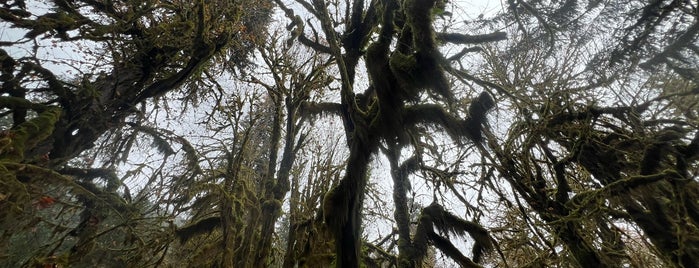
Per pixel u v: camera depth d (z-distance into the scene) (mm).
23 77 7586
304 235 8508
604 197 8633
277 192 10016
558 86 10555
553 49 11320
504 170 10344
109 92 8727
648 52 9023
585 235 9844
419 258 11875
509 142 10375
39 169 6270
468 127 6918
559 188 10133
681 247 7273
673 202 7777
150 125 11500
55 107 7453
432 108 7035
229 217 8672
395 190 13516
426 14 6059
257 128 12461
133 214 9141
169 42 9609
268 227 9094
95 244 8484
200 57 9938
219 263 8406
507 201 10781
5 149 5789
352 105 8234
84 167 10023
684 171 7836
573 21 11766
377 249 13602
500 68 11898
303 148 10758
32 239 8750
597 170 9734
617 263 10016
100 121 8430
